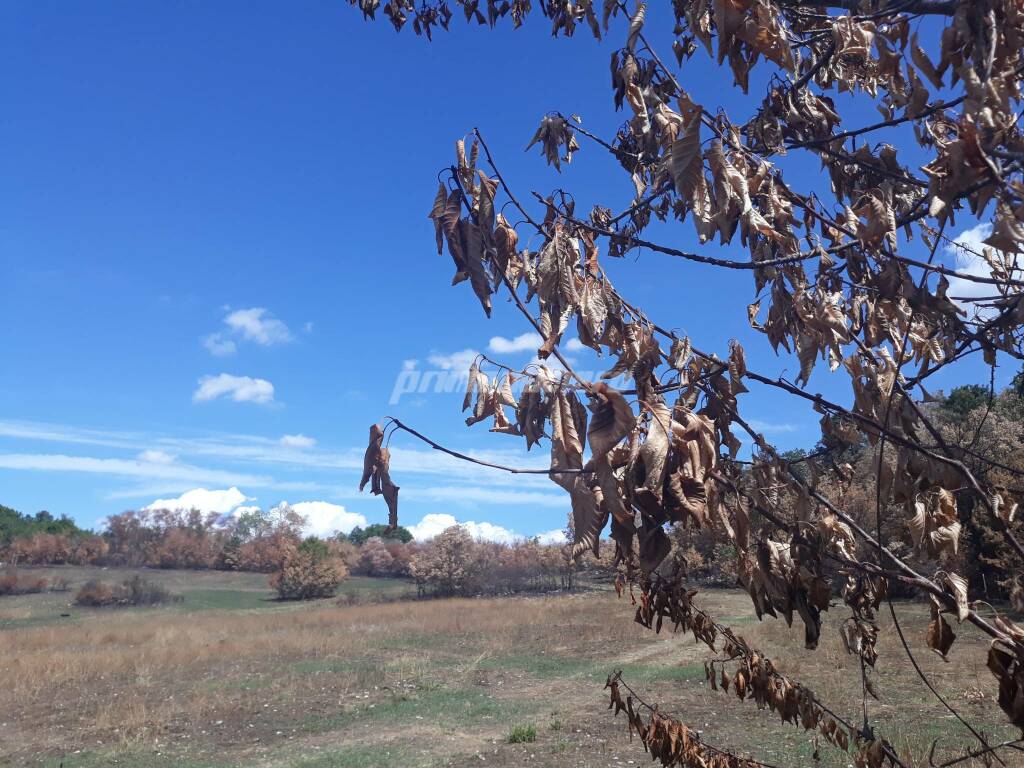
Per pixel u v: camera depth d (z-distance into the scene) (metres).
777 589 1.73
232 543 66.25
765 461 1.94
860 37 1.90
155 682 14.84
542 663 16.36
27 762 9.59
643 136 2.42
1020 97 1.71
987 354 2.08
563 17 3.10
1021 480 2.19
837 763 7.76
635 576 2.06
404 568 62.16
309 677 15.00
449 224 1.81
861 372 1.97
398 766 8.97
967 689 10.45
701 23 1.75
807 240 2.47
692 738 2.13
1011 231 1.32
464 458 1.64
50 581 51.59
